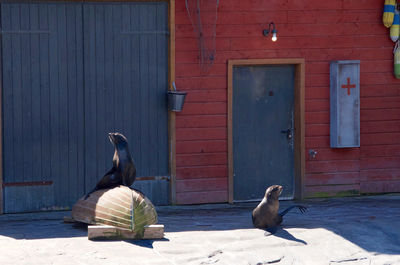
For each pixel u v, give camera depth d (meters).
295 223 11.25
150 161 12.99
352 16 13.72
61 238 10.09
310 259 9.33
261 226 10.79
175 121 12.98
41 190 12.52
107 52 12.67
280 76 13.68
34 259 8.95
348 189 13.94
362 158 13.96
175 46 12.90
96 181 12.74
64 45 12.47
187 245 9.74
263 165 13.71
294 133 13.80
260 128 13.65
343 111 13.55
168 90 12.97
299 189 13.72
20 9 12.26
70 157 12.62
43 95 12.45
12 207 12.42
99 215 10.23
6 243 9.82
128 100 12.83
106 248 9.50
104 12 12.61
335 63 13.45
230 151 13.28
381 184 14.08
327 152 13.78
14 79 12.31
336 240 10.15
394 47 13.92
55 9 12.40
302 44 13.53
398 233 10.56
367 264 9.16
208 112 13.14
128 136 12.86
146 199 10.33
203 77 13.08
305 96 13.61
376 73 13.90
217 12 13.05
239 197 13.61
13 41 12.27
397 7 13.75
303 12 13.48
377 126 13.97
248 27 13.24
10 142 12.35
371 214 12.02
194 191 13.16
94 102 12.66
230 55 13.19
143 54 12.84
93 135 12.70
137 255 9.18
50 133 12.51
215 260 9.14
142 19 12.79
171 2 12.77
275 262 9.17
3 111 12.29
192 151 13.11
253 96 13.57
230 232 10.52
